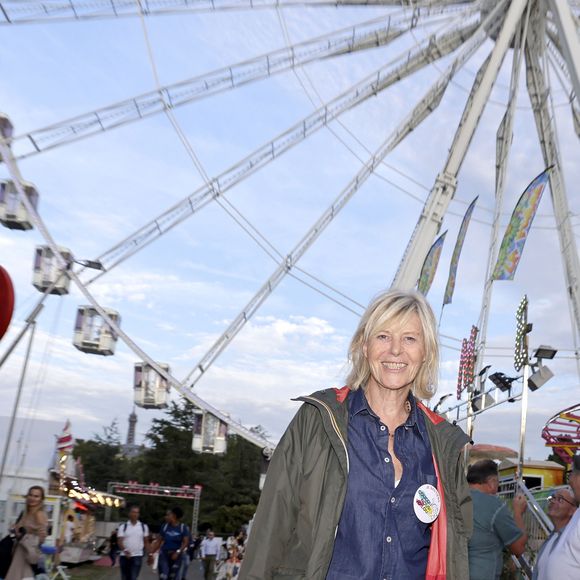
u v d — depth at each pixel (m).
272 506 2.47
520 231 16.25
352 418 2.60
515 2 19.48
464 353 16.73
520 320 10.95
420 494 2.49
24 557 7.40
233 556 21.44
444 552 2.47
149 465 66.69
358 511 2.45
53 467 21.09
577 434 11.18
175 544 15.86
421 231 18.28
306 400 2.57
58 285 21.91
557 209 19.02
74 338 23.67
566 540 3.79
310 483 2.48
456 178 18.75
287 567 2.46
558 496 5.15
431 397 2.76
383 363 2.65
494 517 5.06
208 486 66.75
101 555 36.78
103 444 73.25
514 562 7.69
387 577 2.41
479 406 13.34
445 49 21.30
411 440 2.61
